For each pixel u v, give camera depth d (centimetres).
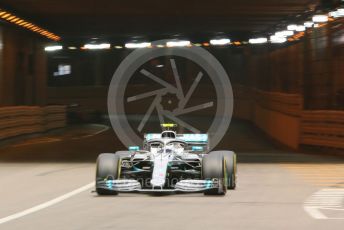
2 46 11375
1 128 10356
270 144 10994
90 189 5144
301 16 11169
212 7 10925
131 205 4250
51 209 4119
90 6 10844
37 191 5062
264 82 16338
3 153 9156
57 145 10719
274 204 4325
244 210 4056
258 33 15100
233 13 11631
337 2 9262
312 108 11388
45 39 14512
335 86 10162
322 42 10788
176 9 11250
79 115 18438
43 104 14862
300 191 5041
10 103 11938
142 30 14850
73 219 3731
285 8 10750
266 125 13662
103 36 15988
